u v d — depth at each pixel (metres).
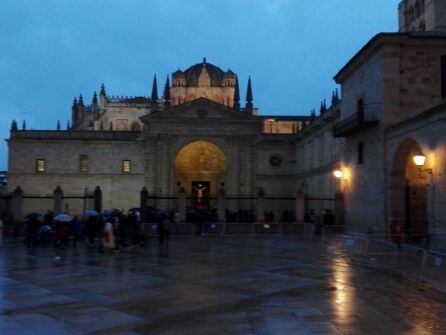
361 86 40.62
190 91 100.56
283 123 101.81
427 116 29.44
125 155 80.19
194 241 37.03
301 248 31.06
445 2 57.66
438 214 28.25
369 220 38.78
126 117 98.19
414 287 17.02
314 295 15.48
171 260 24.70
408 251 18.83
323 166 62.62
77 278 18.77
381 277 19.25
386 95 35.91
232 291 16.14
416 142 31.41
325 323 11.93
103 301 14.52
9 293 15.70
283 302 14.41
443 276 15.88
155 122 74.62
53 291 16.06
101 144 80.12
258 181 82.50
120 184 79.75
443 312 13.21
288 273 20.19
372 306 13.88
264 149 83.25
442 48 36.12
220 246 32.75
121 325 11.78
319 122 67.06
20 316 12.63
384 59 36.09
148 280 18.33
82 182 79.56
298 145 80.25
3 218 43.28
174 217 46.97
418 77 36.03
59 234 32.00
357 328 11.48
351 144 43.59
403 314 12.93
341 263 23.56
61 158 79.75
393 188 34.91
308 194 72.88
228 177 74.69
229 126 75.25
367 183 39.38
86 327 11.59
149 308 13.60
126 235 33.16
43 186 79.31
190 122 74.81
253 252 28.70
